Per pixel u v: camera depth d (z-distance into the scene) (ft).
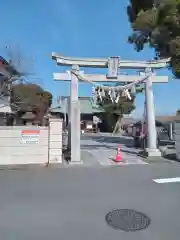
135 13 59.21
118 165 32.96
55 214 15.05
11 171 28.68
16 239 11.84
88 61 39.04
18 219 14.29
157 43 55.06
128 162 35.40
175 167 31.48
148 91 41.32
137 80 40.70
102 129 154.92
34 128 33.88
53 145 34.24
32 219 14.28
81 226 13.33
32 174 26.89
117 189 20.63
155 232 12.56
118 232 12.59
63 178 24.84
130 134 115.75
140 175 26.35
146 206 16.44
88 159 37.91
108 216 14.70
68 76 38.55
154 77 41.52
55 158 34.19
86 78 39.22
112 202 17.26
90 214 15.03
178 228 13.06
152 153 40.24
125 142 73.87
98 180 23.95
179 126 37.60
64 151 44.01
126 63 40.34
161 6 48.98
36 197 18.37
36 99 79.15
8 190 20.21
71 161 34.04
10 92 63.05
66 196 18.63
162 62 41.52
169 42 49.65
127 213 15.20
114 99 40.19
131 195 18.92
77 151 34.35
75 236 12.15
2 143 33.04
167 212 15.37
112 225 13.42
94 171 28.68
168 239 11.80
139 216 14.69
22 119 77.15
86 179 24.38
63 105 96.73
